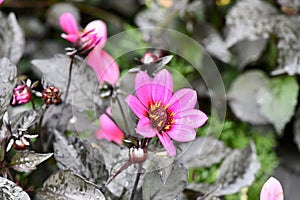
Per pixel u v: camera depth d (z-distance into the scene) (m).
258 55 1.38
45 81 1.02
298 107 1.40
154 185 0.99
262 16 1.30
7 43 1.10
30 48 1.46
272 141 1.36
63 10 1.46
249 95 1.37
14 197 0.94
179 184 0.99
